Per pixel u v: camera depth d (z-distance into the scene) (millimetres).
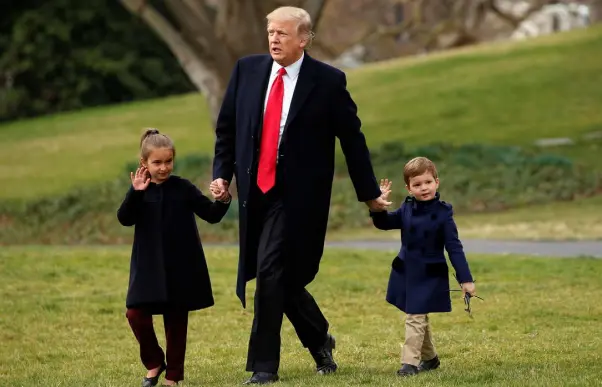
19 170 85438
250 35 60094
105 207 63344
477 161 69312
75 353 24875
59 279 36406
